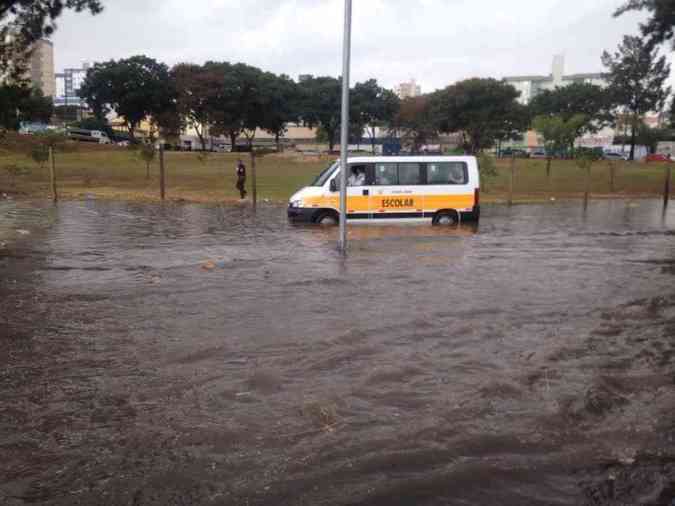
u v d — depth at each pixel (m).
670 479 3.55
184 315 7.13
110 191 27.44
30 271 9.80
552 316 7.19
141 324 6.74
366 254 11.69
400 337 6.28
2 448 3.89
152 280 9.13
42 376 5.14
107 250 12.02
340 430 4.14
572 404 4.59
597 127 96.62
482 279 9.37
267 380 5.04
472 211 17.03
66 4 23.44
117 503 3.27
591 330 6.61
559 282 9.18
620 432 4.14
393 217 16.88
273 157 61.25
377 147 118.56
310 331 6.47
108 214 18.86
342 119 11.72
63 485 3.45
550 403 4.61
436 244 13.12
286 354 5.71
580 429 4.18
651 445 3.97
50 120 100.31
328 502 3.29
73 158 51.25
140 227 15.87
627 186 34.53
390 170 16.86
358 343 6.06
